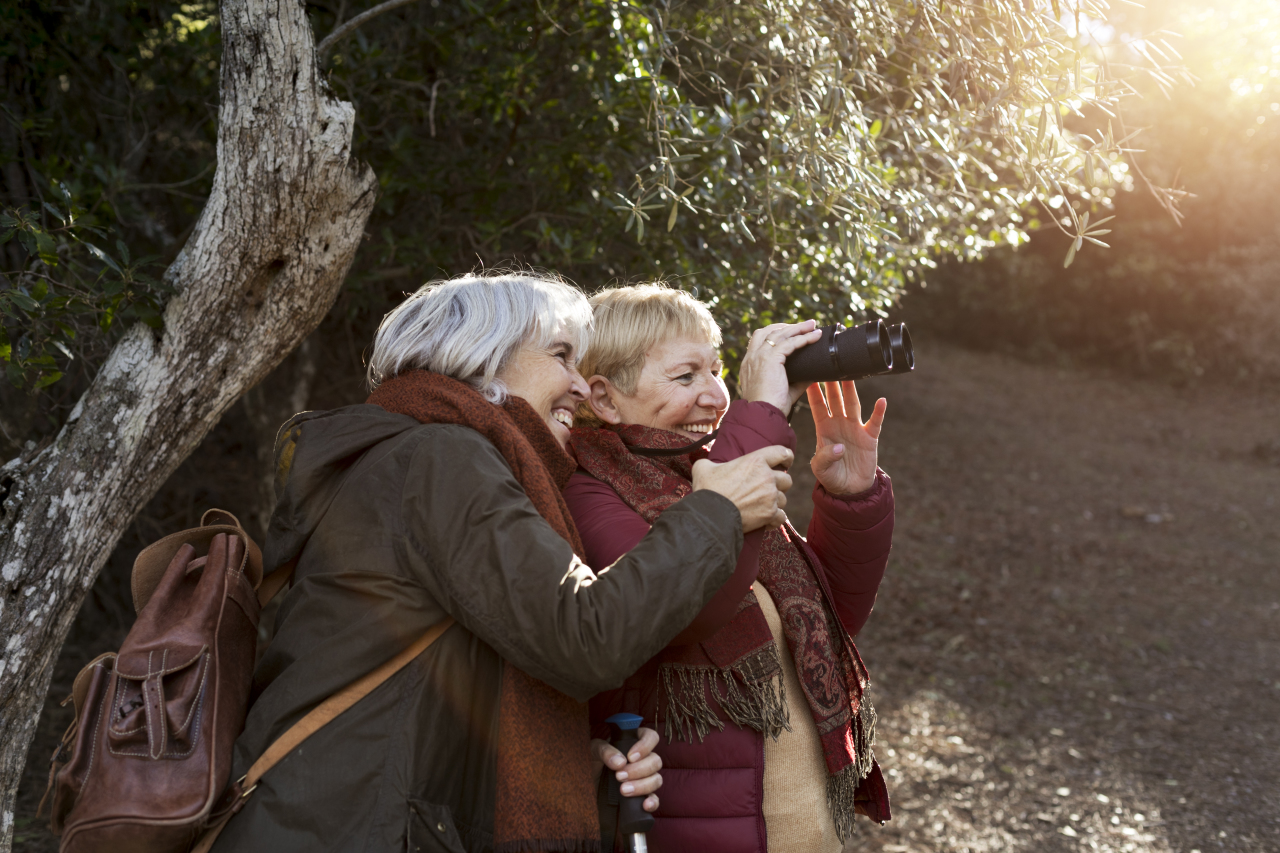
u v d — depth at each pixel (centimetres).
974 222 314
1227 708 475
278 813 110
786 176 232
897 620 563
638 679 143
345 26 193
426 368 135
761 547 154
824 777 149
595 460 153
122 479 173
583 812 121
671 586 113
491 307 134
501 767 118
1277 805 376
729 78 276
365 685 115
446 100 318
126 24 339
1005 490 862
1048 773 397
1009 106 198
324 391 427
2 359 206
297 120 167
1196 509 865
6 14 272
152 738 110
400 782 111
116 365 174
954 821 354
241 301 175
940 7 198
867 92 259
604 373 158
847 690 158
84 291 215
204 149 373
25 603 166
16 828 286
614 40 261
